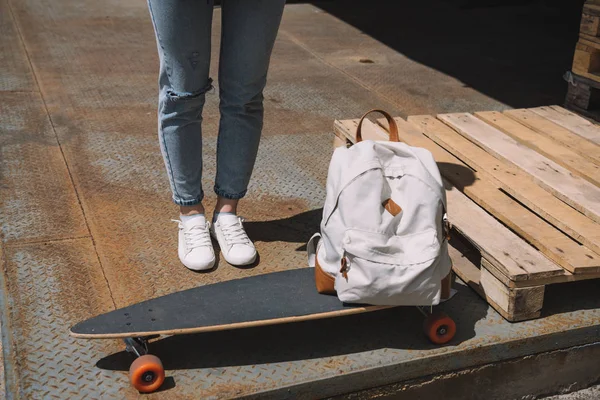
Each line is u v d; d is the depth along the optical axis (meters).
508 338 2.38
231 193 2.80
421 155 2.36
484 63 5.88
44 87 4.86
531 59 6.03
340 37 6.60
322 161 3.86
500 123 3.53
